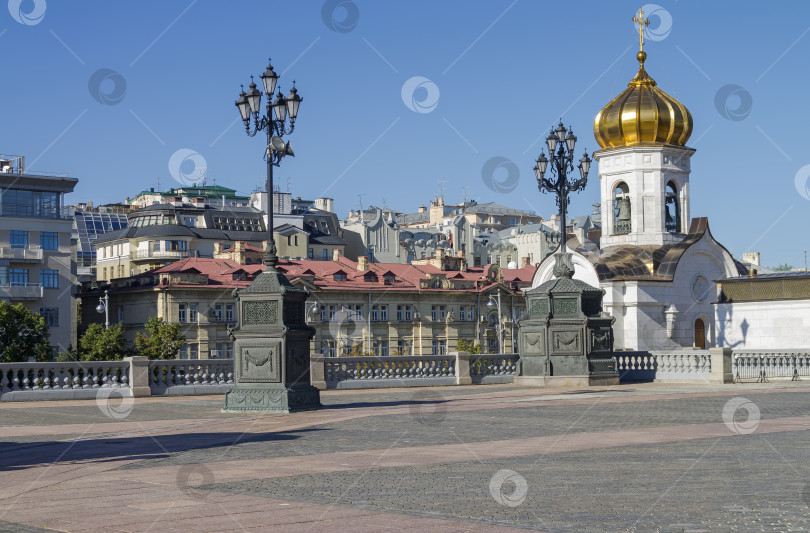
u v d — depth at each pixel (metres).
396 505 12.52
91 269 155.62
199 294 114.38
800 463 15.85
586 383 40.34
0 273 104.00
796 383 41.94
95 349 100.19
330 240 158.88
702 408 27.95
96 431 22.89
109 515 12.13
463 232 180.62
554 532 10.77
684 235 61.16
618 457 16.88
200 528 11.25
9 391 33.31
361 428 23.05
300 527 11.22
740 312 55.50
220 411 28.58
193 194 194.00
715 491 13.16
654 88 61.12
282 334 27.75
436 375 42.97
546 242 181.88
